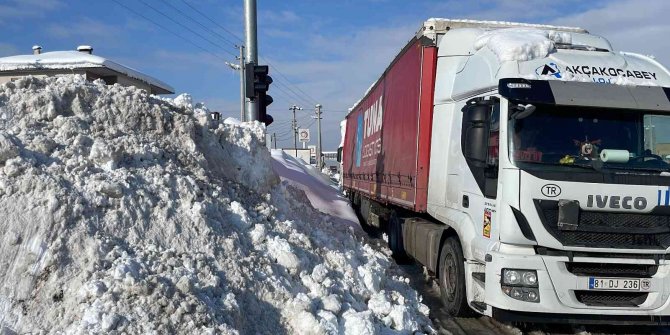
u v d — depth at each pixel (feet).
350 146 60.59
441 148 24.31
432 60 25.44
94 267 13.00
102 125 19.03
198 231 15.99
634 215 17.71
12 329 11.71
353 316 15.75
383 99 37.04
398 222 32.53
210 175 20.52
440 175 24.23
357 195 54.60
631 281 17.67
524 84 18.20
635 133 18.39
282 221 20.83
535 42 19.49
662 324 17.95
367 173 44.70
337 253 19.93
